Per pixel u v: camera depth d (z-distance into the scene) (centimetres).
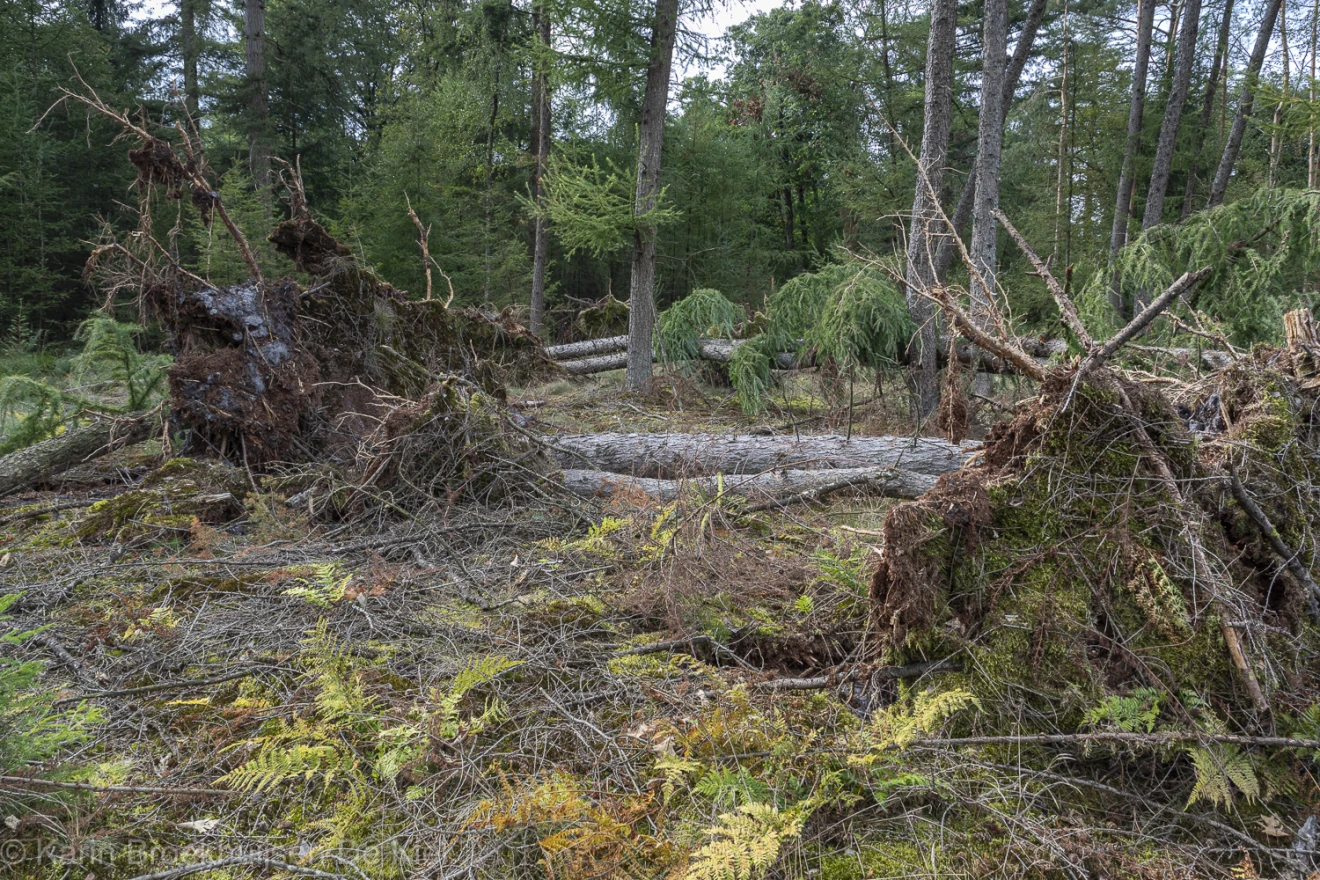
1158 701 219
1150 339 634
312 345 589
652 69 847
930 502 252
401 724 240
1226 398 284
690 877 171
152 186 575
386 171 1653
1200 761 205
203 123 2130
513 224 1798
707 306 965
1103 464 246
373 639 305
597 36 833
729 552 371
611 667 287
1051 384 254
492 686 272
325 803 217
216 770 228
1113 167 1263
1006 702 233
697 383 994
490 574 378
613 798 211
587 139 1636
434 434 482
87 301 1502
